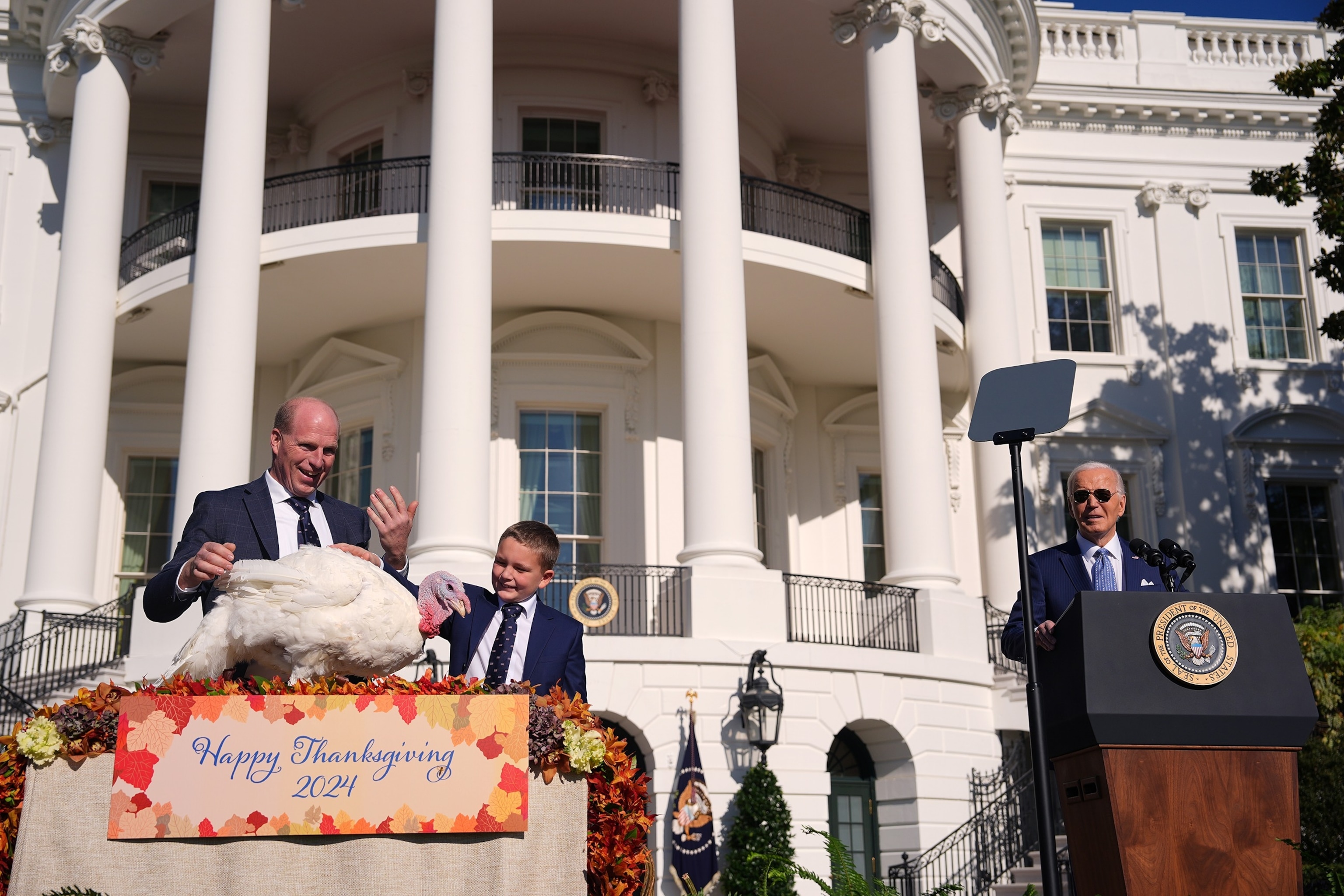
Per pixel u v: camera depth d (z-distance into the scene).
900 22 17.75
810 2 18.06
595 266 17.55
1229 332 22.31
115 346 20.06
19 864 2.94
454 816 3.07
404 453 18.61
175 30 18.84
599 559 18.41
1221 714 4.06
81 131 18.08
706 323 15.45
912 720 15.53
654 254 17.17
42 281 20.17
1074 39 23.19
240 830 2.98
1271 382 22.22
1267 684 4.11
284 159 20.86
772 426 20.47
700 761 14.04
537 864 3.16
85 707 3.08
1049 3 23.16
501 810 3.09
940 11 18.58
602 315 19.19
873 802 15.81
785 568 20.03
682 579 15.09
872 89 17.77
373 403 19.03
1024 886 12.83
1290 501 22.05
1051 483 20.89
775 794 13.82
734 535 15.08
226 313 15.73
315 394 19.84
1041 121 22.73
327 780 3.04
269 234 17.06
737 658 14.59
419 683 3.20
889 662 15.42
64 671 15.29
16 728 3.06
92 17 18.11
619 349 19.16
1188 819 3.99
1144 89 22.75
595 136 19.75
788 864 4.21
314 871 3.02
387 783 3.06
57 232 20.34
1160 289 22.39
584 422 18.98
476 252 15.23
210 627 3.28
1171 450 21.64
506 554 4.89
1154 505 21.28
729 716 14.48
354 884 3.02
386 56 19.62
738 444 15.23
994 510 19.28
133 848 2.98
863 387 22.12
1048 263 22.52
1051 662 4.41
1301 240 23.12
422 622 3.41
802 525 21.03
